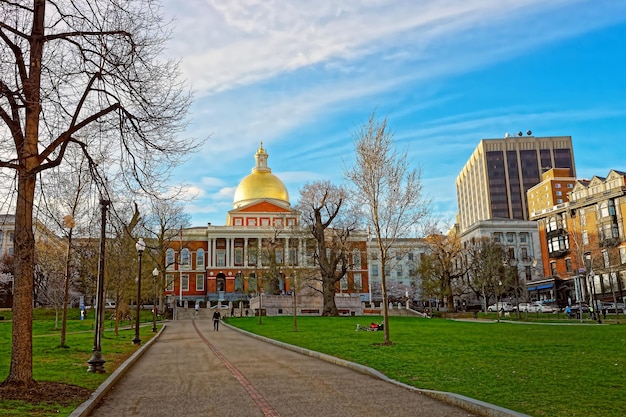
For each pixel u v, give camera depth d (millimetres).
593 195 76125
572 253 78438
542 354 17875
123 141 14188
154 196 15227
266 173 115938
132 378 15414
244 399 11523
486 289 71312
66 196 23578
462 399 10250
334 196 59438
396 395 11508
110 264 33625
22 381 11828
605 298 72875
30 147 12320
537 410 9297
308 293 66188
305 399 11336
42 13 12750
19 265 12273
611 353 17906
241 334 35812
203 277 107312
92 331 40625
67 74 13008
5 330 35906
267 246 73500
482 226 102438
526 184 158875
